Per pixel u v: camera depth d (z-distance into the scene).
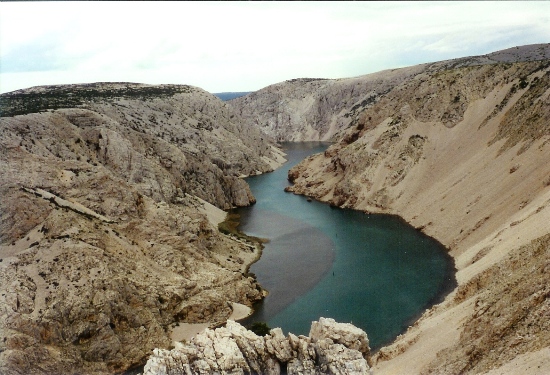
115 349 52.19
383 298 68.00
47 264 55.59
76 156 89.88
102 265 57.72
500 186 91.31
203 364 32.22
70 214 64.69
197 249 76.75
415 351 47.00
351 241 94.69
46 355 47.31
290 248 92.38
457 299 56.25
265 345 34.12
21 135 83.25
